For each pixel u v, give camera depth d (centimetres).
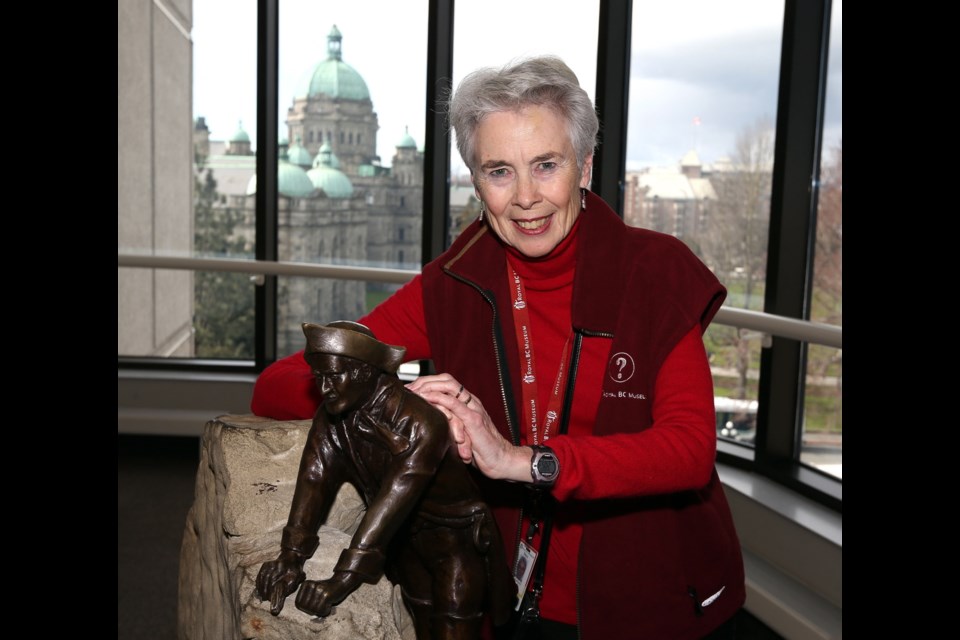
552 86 121
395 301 157
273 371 159
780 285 356
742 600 146
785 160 348
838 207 337
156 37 486
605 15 412
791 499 331
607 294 136
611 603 139
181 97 496
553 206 126
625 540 138
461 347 148
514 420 143
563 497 119
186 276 520
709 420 127
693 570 141
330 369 104
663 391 131
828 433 344
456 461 116
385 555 110
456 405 115
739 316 306
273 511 142
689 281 134
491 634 146
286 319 530
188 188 507
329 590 106
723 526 143
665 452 121
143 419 491
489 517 119
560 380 142
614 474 119
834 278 341
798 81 342
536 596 143
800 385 357
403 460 108
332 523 143
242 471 146
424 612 122
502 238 134
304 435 151
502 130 121
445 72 475
